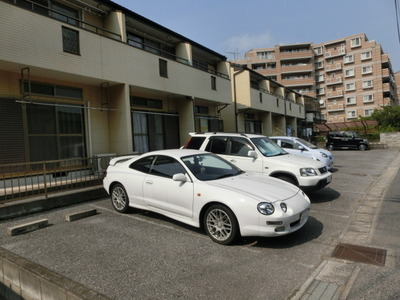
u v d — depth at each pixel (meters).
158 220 5.42
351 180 9.42
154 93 12.37
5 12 6.93
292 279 3.16
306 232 4.65
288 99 28.66
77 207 6.54
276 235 3.89
